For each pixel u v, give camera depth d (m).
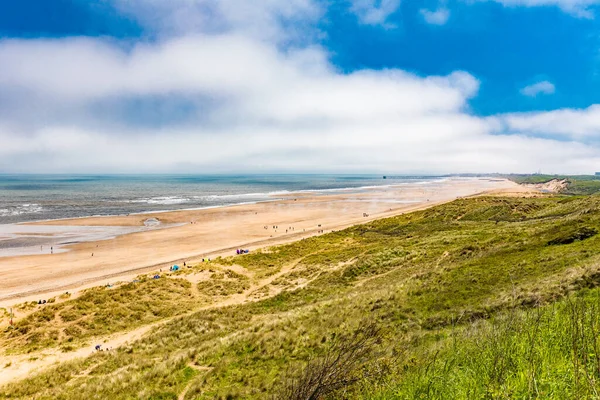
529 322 7.07
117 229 73.19
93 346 22.53
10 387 16.27
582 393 4.07
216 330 22.38
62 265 46.78
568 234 23.48
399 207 112.19
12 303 32.19
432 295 17.75
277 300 28.97
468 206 76.06
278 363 12.44
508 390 4.57
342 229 69.88
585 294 10.69
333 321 16.11
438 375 5.64
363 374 6.61
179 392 11.47
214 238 65.44
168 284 34.50
